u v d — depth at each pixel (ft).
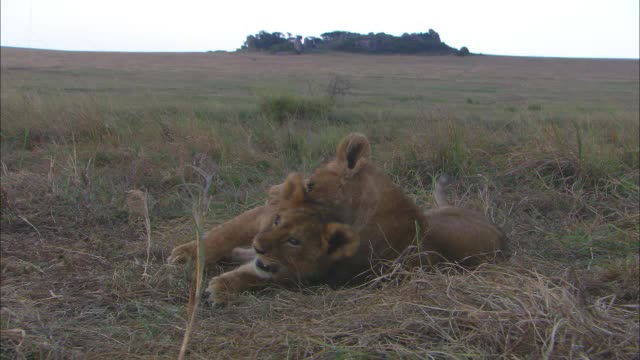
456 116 29.40
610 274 13.38
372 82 84.53
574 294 11.65
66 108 29.07
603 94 67.41
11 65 97.66
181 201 18.52
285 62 157.99
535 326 9.70
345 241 11.17
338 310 11.13
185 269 13.05
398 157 22.34
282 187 11.90
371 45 197.67
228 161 22.57
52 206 17.28
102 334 10.28
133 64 131.85
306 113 34.40
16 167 21.91
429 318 10.14
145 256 14.51
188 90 55.47
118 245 15.16
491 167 22.13
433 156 22.12
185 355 9.61
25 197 17.94
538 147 22.72
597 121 28.55
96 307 11.64
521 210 18.85
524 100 49.39
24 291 12.10
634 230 17.13
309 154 23.35
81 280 12.81
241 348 9.62
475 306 10.71
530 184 20.88
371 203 12.08
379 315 10.38
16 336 9.98
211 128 25.43
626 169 22.06
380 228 12.17
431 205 18.88
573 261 14.94
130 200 18.10
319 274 11.93
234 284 12.12
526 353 9.40
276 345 9.68
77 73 81.00
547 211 19.19
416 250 12.50
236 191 19.54
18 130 26.43
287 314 11.14
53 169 20.94
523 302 10.61
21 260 13.84
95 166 21.99
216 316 11.28
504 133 25.93
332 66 145.07
